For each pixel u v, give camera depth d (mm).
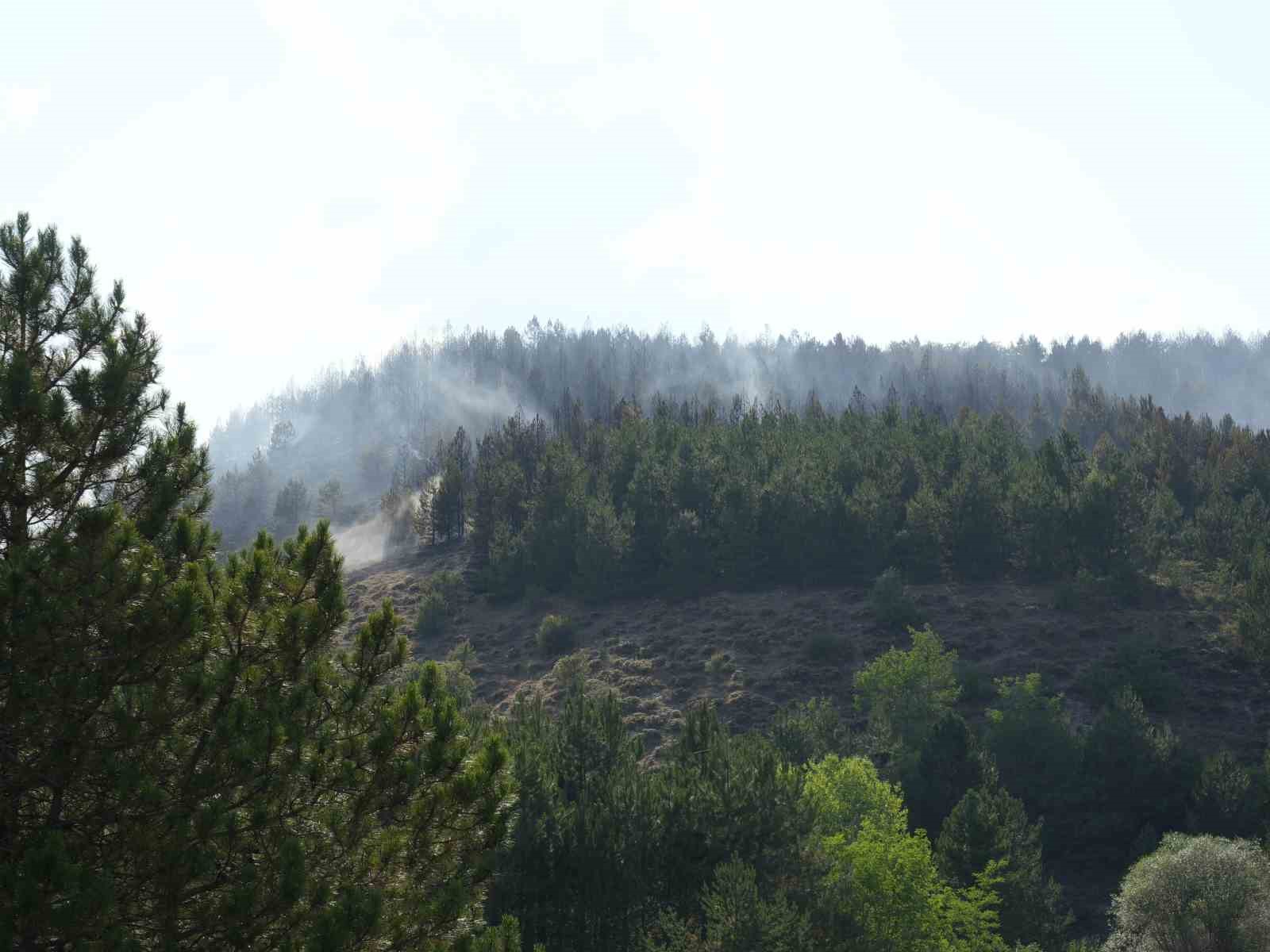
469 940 13305
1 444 12797
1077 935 55688
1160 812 63969
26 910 10047
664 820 40219
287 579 13438
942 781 60281
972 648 86562
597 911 36844
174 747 11938
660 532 110000
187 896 11461
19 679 11336
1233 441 145125
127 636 11891
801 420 156000
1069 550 97188
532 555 114125
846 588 102000
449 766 13266
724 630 95500
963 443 123938
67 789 11688
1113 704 70125
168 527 13648
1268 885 44281
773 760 41938
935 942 39719
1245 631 80875
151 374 14352
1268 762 62719
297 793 12484
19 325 13734
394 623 13852
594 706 48656
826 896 38531
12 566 11625
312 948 11203
